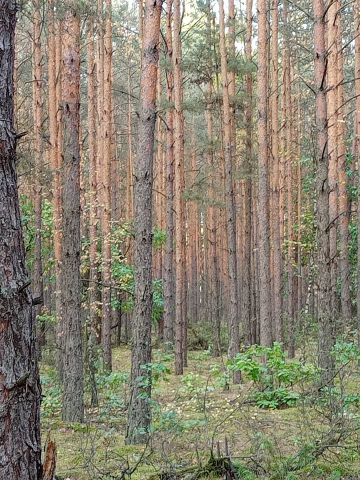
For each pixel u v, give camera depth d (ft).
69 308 28.32
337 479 15.20
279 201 63.36
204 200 57.06
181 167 51.29
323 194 28.55
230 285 44.75
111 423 26.66
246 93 54.90
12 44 9.05
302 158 80.69
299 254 76.02
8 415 8.37
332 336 27.53
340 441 17.87
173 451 18.65
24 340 8.66
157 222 83.97
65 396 28.02
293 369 25.08
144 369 23.27
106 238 47.65
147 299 23.90
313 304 84.53
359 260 47.83
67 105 27.53
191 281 111.75
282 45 72.54
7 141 8.75
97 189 55.11
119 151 106.01
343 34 65.05
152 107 24.27
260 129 40.65
